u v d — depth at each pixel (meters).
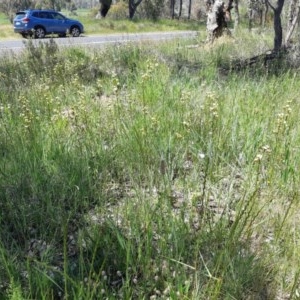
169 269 2.20
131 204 2.78
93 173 3.36
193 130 3.98
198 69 7.77
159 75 6.56
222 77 7.32
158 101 5.05
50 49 9.35
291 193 3.11
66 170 3.35
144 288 2.15
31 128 4.12
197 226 2.70
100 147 3.73
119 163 3.57
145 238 2.45
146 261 2.29
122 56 8.93
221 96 5.10
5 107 4.94
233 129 4.07
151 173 3.26
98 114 4.68
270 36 15.69
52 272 2.32
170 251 2.33
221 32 13.90
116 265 2.38
